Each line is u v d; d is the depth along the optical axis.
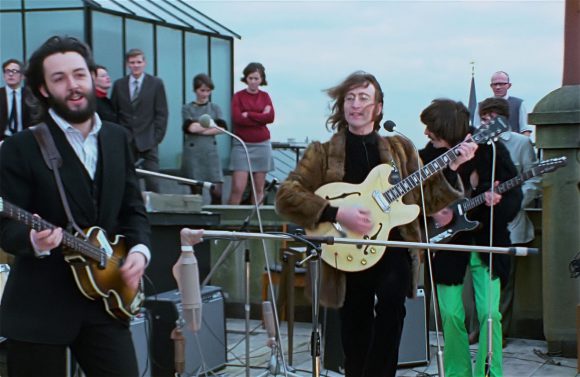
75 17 9.00
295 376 4.82
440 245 3.72
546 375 5.46
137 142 7.91
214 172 8.74
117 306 3.21
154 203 5.93
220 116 8.86
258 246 7.22
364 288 4.25
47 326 3.10
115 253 3.28
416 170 4.30
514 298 6.50
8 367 3.17
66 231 3.13
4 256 5.64
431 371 5.52
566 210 5.88
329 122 4.34
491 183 4.73
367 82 4.20
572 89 5.83
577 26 5.85
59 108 3.13
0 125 7.29
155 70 9.96
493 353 4.85
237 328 6.86
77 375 3.97
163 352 4.92
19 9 9.13
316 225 4.15
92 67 3.25
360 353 4.29
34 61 3.15
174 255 5.93
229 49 11.06
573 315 5.89
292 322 5.75
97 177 3.25
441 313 4.98
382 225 4.15
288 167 10.15
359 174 4.24
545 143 5.89
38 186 3.11
